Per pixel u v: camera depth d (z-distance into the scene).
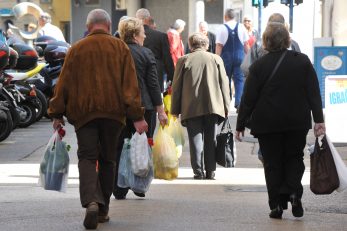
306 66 18.08
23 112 40.50
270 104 17.98
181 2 78.12
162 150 23.05
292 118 17.92
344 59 39.41
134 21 21.67
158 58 26.88
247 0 72.62
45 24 48.03
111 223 17.84
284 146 18.31
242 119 18.33
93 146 16.92
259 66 18.11
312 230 17.34
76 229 17.12
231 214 19.27
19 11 61.28
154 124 23.45
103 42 17.19
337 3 43.75
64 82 17.05
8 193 22.61
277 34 18.16
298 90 18.00
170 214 19.17
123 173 20.67
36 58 40.12
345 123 32.66
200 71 25.58
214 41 46.38
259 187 23.98
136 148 20.28
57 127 17.73
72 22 77.06
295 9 64.69
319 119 18.05
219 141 25.72
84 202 16.66
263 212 19.58
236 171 27.44
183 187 23.95
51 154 17.86
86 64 17.00
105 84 16.97
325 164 18.05
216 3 77.81
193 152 25.66
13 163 29.39
